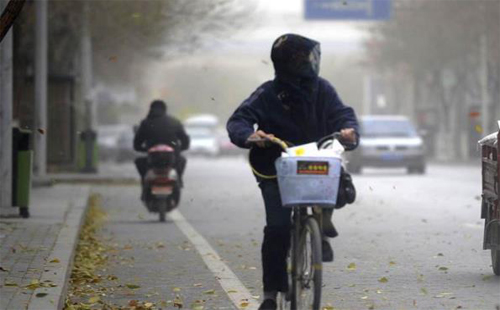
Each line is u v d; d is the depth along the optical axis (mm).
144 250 31953
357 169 88500
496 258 25531
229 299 22562
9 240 30344
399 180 77312
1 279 22516
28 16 65062
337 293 23281
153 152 41688
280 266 18344
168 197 42531
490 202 24609
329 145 17797
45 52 62094
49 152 82062
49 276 22969
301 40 18312
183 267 27922
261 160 18328
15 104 73250
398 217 43438
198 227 39875
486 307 21359
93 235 36469
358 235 35938
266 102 18531
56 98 81375
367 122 89938
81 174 81812
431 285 24375
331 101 18594
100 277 25781
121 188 66812
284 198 17312
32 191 56062
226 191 64812
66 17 79562
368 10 115375
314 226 17469
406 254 30344
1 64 37969
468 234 35688
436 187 66688
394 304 21797
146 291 23750
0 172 37969
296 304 18266
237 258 29859
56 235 31766
